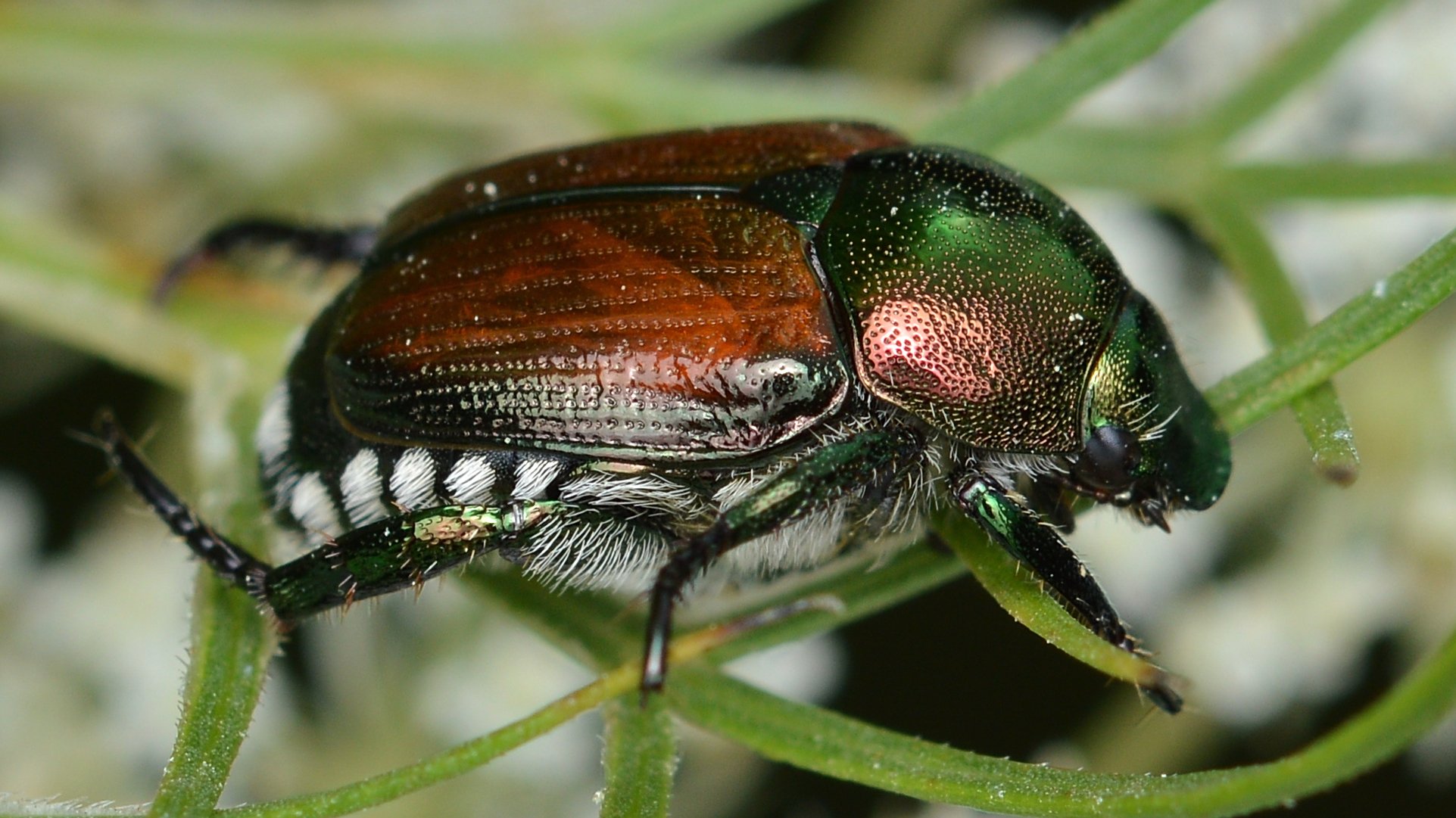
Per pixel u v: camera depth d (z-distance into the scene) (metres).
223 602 0.06
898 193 0.06
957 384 0.06
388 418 0.06
